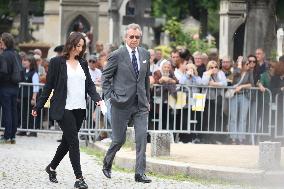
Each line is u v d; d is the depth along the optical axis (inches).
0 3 4227.4
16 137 1579.7
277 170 1002.1
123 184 961.5
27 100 1577.3
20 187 922.1
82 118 952.3
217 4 3004.4
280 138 1451.8
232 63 1642.5
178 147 1254.3
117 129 997.2
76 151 935.7
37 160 1167.6
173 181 995.3
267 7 1788.9
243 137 1451.8
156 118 1438.2
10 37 1417.3
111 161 1010.7
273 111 1451.8
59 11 3801.7
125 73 987.9
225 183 989.8
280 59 1454.2
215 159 1102.4
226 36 2640.3
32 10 3115.2
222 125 1450.5
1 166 1093.1
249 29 1797.5
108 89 995.3
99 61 1545.3
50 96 1046.4
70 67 948.6
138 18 2031.3
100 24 3526.1
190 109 1438.2
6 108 1414.9
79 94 946.7
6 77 1405.0
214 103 1448.1
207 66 1465.3
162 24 3284.9
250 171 989.2
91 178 1007.6
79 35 952.9
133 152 1176.2
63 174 1032.8
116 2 2603.3
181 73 1460.4
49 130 1567.4
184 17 3302.2
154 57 1542.8
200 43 2411.4
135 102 990.4
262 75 1450.5
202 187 951.0
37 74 1614.2
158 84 1430.9
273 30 1800.0
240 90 1443.2
